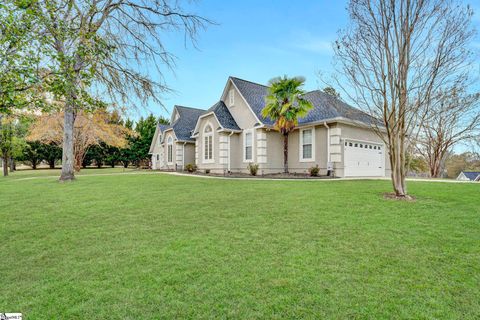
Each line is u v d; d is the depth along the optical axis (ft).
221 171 61.26
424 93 25.86
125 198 27.25
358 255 12.64
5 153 79.00
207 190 32.14
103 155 148.05
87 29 22.03
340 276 10.69
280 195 27.76
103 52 19.20
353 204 23.00
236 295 9.45
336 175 50.83
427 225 16.99
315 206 22.34
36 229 17.17
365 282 10.23
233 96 65.67
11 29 13.80
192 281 10.42
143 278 10.70
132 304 9.01
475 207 21.61
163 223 18.31
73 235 16.01
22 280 10.72
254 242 14.47
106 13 39.68
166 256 12.77
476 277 10.55
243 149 61.98
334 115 51.44
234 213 20.65
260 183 38.70
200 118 69.72
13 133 78.74
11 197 28.35
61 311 8.68
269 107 52.70
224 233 16.01
